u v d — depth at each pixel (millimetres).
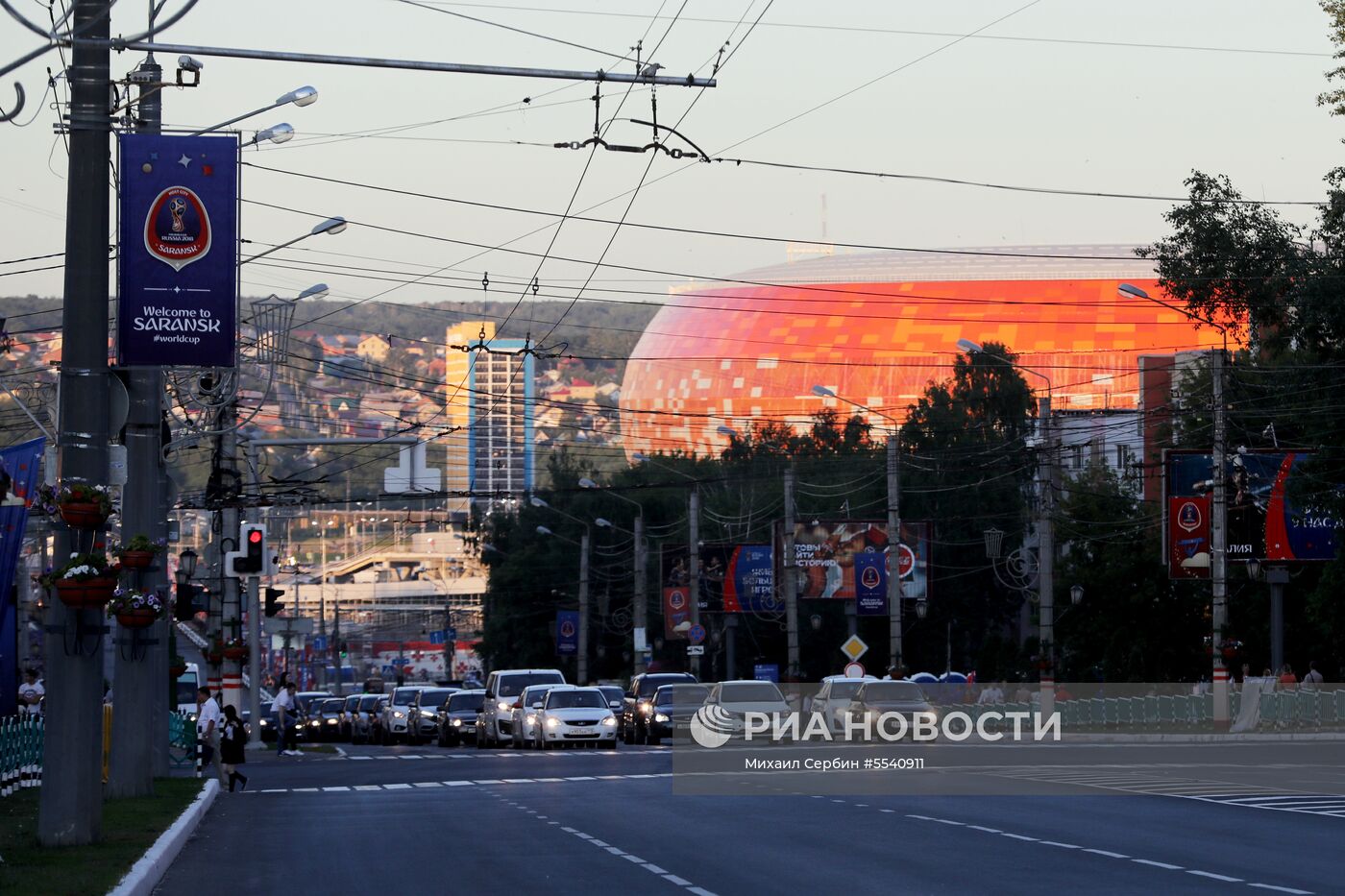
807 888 39906
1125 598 162500
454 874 44656
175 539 116875
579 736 131875
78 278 49875
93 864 43875
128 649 73062
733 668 195375
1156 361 190500
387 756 130875
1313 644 157500
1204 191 149500
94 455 49688
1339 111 126562
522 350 130625
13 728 74125
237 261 56844
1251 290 147750
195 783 83250
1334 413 129625
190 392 92125
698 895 39156
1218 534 130125
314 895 41031
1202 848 47812
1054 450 153375
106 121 50094
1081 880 40688
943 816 59344
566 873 44219
